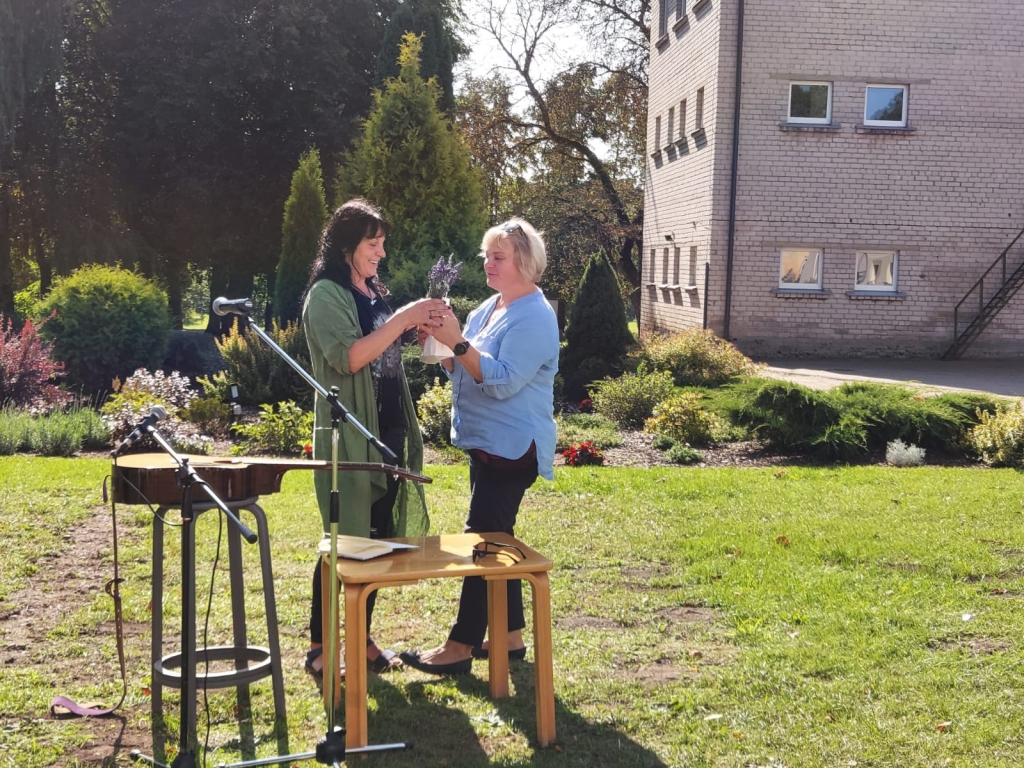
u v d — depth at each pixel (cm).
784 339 2050
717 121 2016
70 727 373
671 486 863
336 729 341
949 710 388
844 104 2017
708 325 2048
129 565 586
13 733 367
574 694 413
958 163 2030
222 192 2889
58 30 2570
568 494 827
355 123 2870
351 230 419
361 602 342
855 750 357
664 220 2458
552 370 428
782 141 2019
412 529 451
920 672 427
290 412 1076
